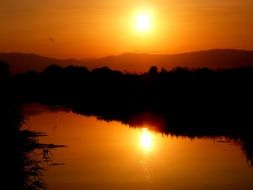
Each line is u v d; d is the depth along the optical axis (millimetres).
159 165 23500
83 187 19859
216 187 19312
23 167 22797
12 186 19828
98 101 69688
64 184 20344
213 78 59500
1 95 37781
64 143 30547
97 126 40125
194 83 60188
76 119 46594
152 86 65375
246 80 57719
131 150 27766
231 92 53656
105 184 20203
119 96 70438
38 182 20266
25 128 38375
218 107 47719
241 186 19391
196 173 21625
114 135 34156
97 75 86938
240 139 30000
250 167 22453
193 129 35250
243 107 45969
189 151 26750
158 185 19844
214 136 31734
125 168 23078
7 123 30531
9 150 24812
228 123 37281
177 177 21047
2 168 22031
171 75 65938
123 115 49406
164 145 29062
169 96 58906
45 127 39656
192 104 51938
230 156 25000
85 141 31391
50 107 62562
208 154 25656
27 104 67500
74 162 24609
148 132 35250
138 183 20281
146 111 52062
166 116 45594
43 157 25719
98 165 23766
